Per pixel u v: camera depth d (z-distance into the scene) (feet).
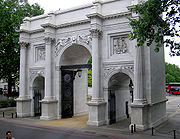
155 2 57.93
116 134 68.54
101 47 88.58
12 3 154.10
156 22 60.80
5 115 115.03
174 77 391.04
